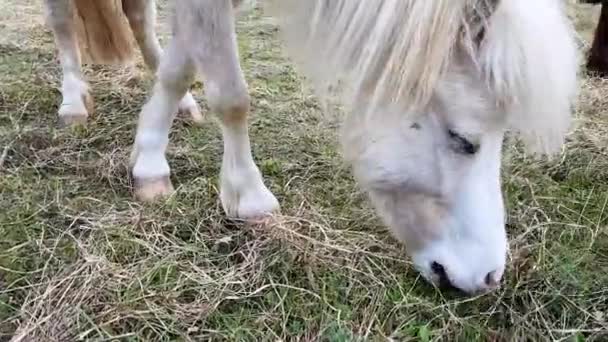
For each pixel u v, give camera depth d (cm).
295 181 152
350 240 131
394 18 93
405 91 94
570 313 120
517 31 90
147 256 127
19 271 123
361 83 99
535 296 122
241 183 134
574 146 168
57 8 170
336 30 101
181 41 138
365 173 110
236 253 128
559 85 91
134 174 146
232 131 132
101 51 178
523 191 151
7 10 246
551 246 135
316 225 134
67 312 114
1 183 146
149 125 146
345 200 145
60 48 174
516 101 92
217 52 127
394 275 124
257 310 117
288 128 173
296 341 112
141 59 206
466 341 114
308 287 122
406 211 109
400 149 104
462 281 106
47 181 148
